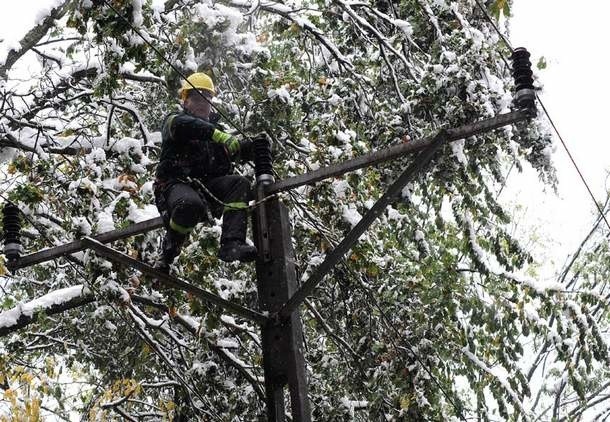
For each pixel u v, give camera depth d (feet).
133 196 35.68
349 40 47.42
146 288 39.24
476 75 39.37
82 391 49.85
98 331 47.83
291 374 25.16
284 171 38.34
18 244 27.96
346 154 37.93
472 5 43.14
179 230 24.58
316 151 37.81
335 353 44.60
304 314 45.39
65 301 39.14
